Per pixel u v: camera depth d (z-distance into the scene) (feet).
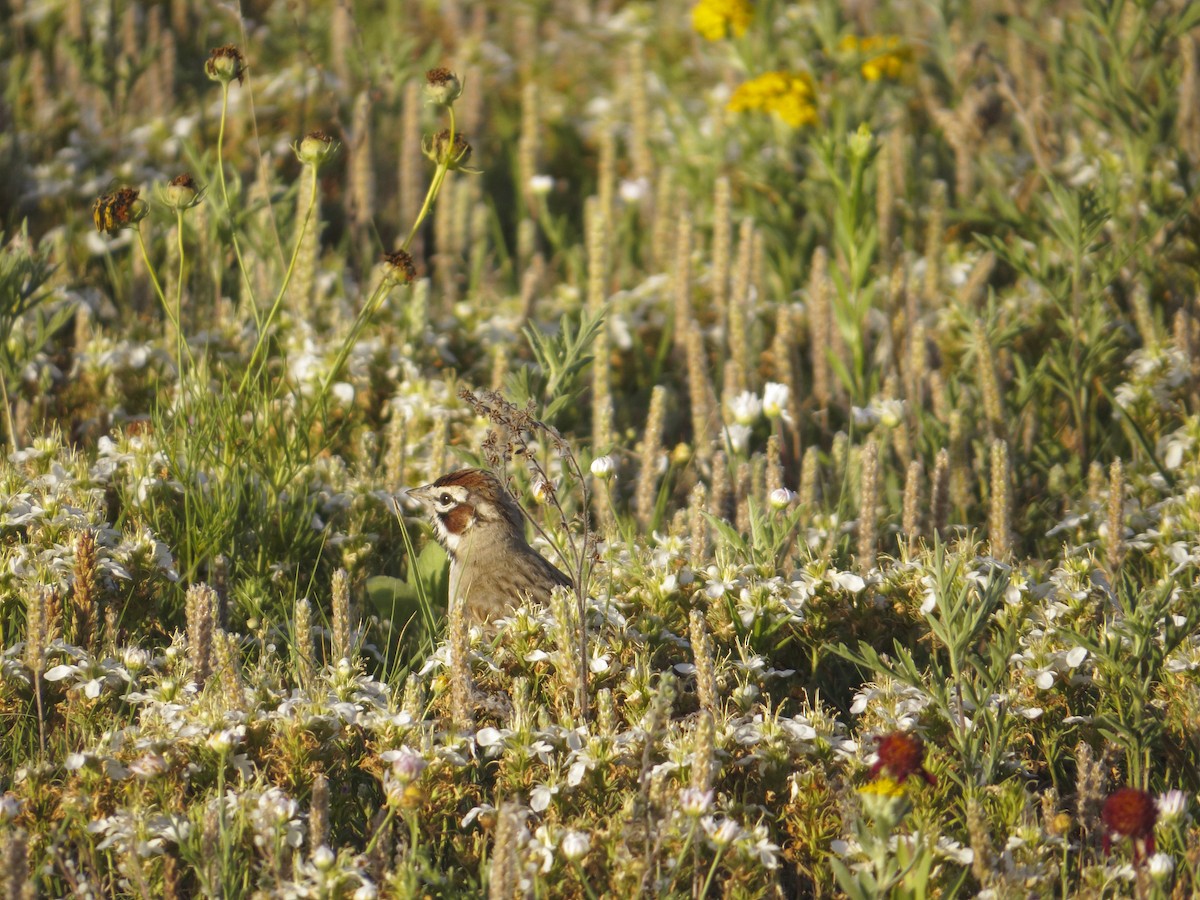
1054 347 44.93
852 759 24.58
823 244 57.93
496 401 28.37
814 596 30.32
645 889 21.94
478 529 36.29
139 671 26.58
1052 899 22.66
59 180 57.06
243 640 31.96
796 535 35.01
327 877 20.75
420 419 43.01
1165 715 28.22
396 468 40.09
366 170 55.16
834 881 23.88
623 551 33.58
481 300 55.67
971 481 41.57
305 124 63.72
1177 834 22.62
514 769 24.26
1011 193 58.90
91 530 29.81
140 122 63.52
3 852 19.88
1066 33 55.47
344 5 56.34
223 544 34.91
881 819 20.88
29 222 55.77
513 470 39.50
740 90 59.16
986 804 24.49
